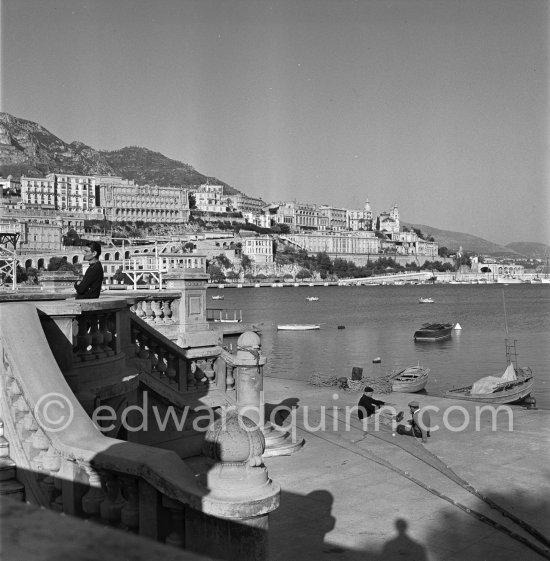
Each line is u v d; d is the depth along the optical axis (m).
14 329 6.58
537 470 10.84
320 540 8.04
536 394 40.06
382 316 136.38
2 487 6.12
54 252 185.12
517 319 126.19
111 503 5.28
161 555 1.64
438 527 8.42
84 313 8.34
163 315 14.80
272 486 4.92
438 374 53.88
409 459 11.48
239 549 4.70
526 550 7.72
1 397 6.64
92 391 7.93
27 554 1.62
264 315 139.75
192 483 4.90
